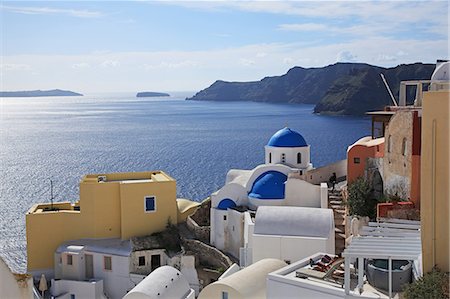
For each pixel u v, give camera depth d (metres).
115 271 39.62
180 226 44.53
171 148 165.38
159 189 43.44
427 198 18.14
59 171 124.81
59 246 41.38
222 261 38.38
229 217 40.25
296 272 21.17
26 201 90.06
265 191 40.34
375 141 39.09
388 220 25.78
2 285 11.73
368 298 18.38
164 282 29.91
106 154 155.00
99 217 42.44
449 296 16.56
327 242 31.02
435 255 18.09
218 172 117.38
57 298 37.75
